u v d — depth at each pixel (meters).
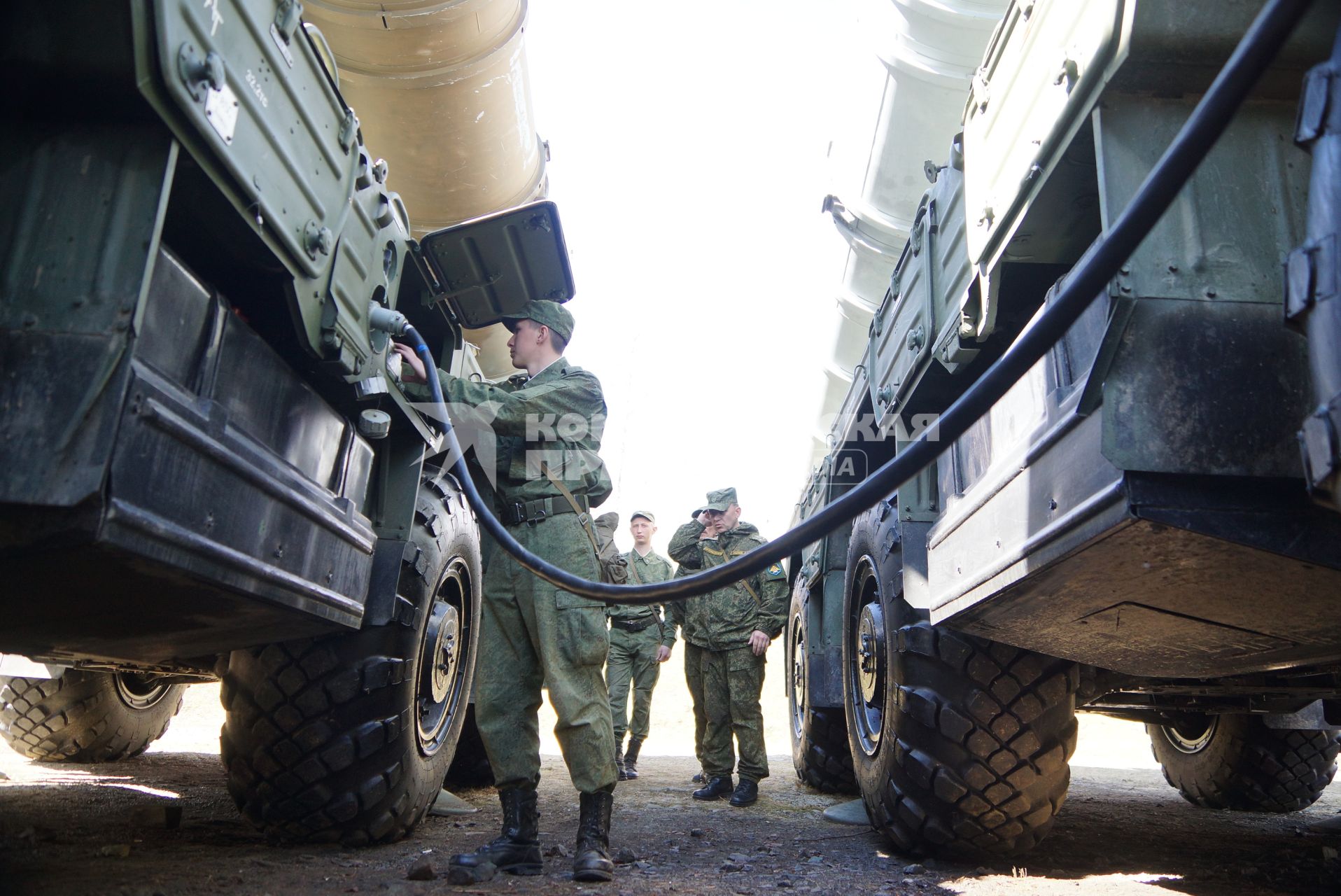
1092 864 3.14
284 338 2.29
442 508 3.19
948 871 2.97
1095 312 1.81
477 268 3.13
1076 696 2.98
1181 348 1.68
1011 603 2.25
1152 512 1.62
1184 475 1.64
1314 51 1.68
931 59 4.20
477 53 3.80
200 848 2.81
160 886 2.15
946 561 2.62
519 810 2.69
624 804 4.70
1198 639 2.13
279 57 1.93
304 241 2.08
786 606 4.95
